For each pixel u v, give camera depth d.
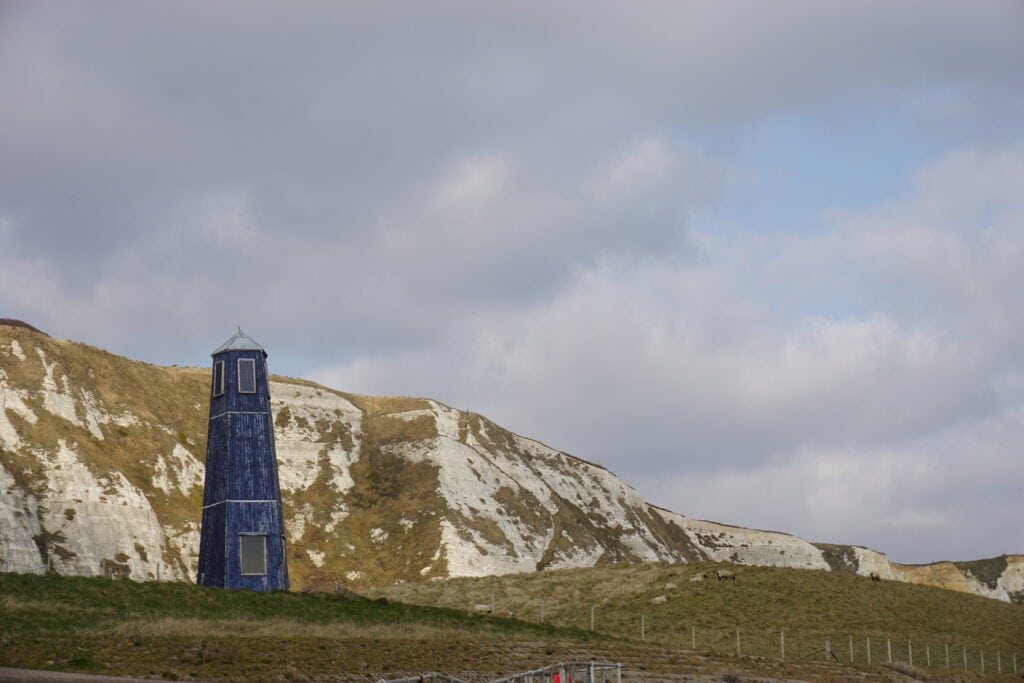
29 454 131.88
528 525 169.38
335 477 172.62
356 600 64.25
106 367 165.38
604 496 198.38
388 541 160.38
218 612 53.56
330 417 187.88
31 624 43.41
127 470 144.25
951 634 80.75
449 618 62.81
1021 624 86.94
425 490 168.88
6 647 38.56
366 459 179.62
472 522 162.88
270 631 48.38
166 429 158.00
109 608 49.22
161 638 43.53
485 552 157.12
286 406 187.12
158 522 136.25
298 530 160.25
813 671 59.50
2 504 120.31
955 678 65.50
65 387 148.75
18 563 115.56
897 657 72.19
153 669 38.47
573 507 189.38
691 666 55.59
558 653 53.62
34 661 37.34
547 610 84.38
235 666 40.66
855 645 74.19
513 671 47.03
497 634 58.34
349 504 168.00
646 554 185.25
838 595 87.69
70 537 123.75
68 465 132.62
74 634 42.38
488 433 193.62
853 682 57.41
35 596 49.19
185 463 153.12
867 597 88.19
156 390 170.50
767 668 58.41
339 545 158.62
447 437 182.12
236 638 45.34
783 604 84.88
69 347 161.38
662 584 91.19
